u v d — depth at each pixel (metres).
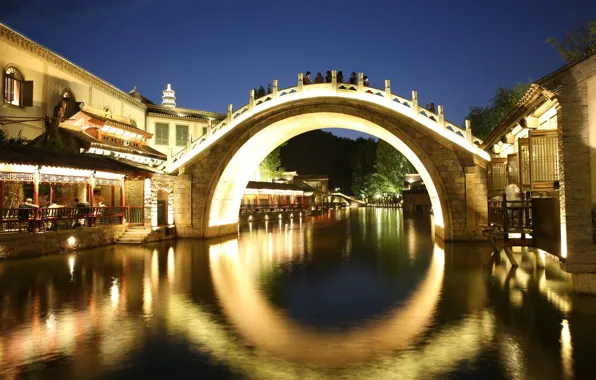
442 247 21.34
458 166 23.16
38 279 13.58
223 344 7.71
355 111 24.25
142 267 15.88
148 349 7.49
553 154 13.34
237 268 15.70
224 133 26.05
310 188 71.69
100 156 24.50
